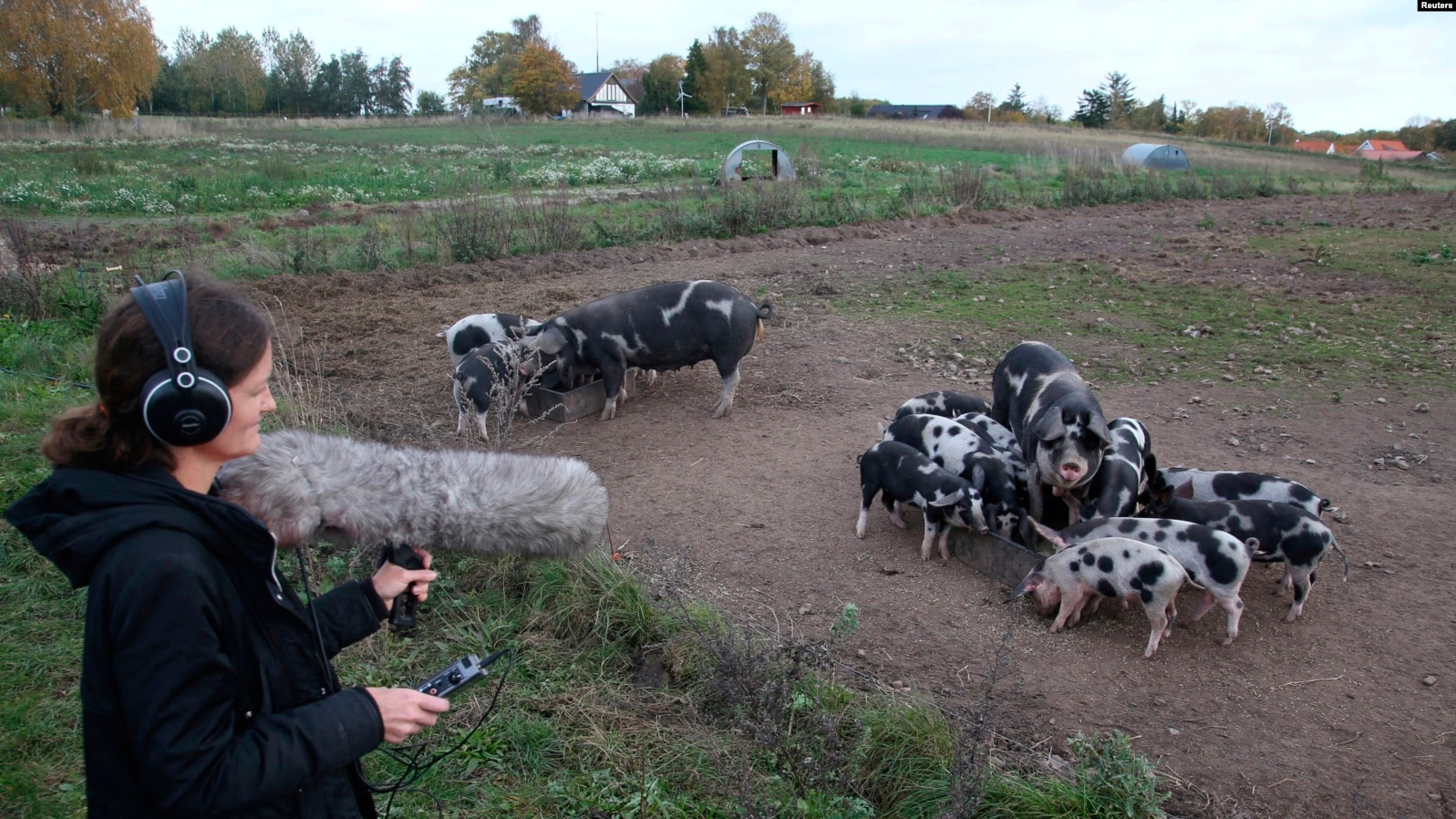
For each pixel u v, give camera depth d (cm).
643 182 2662
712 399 892
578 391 842
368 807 217
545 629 492
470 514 204
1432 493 682
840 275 1408
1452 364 975
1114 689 473
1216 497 612
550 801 372
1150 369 969
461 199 2061
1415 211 2223
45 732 400
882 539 628
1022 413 675
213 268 1355
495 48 12025
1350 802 397
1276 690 473
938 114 12025
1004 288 1322
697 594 539
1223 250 1641
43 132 4550
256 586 182
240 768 163
